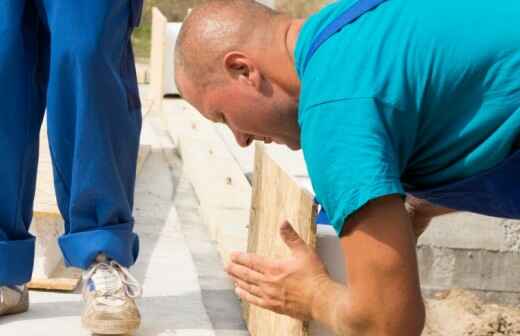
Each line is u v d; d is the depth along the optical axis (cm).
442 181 361
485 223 641
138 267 668
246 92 359
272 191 526
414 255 333
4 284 552
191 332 563
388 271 330
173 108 1146
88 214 544
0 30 523
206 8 367
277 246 499
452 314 634
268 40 356
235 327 579
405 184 368
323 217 489
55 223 616
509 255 646
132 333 548
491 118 338
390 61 332
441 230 643
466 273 648
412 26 335
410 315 334
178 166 970
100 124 526
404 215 332
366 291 335
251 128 368
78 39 512
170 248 714
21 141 536
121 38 530
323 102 333
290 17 367
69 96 528
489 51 333
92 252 539
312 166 336
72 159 541
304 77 342
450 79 333
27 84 534
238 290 383
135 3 543
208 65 360
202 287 638
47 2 519
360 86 330
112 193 538
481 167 352
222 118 371
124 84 546
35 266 612
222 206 729
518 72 333
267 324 517
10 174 537
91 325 532
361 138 327
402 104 330
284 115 362
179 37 371
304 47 348
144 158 960
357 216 331
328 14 354
